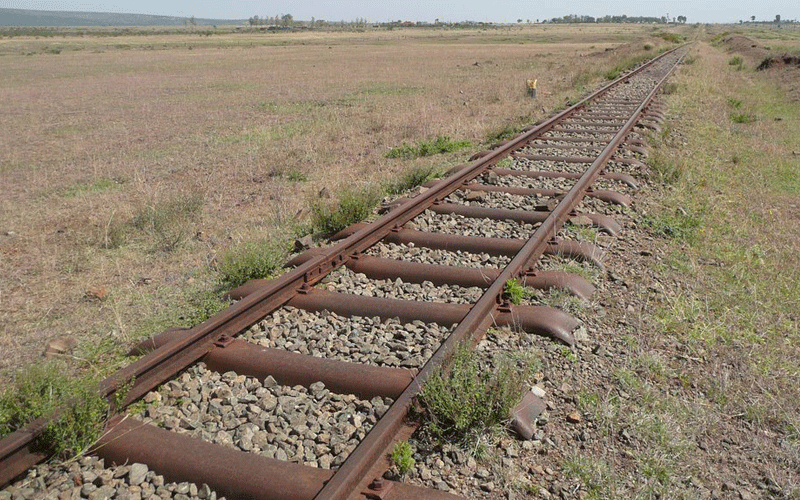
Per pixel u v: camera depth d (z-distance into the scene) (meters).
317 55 63.88
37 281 6.75
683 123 15.00
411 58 53.59
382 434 3.38
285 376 4.29
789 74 28.03
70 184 11.34
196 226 8.45
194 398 4.10
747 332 5.05
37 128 18.89
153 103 25.11
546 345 4.69
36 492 3.29
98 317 5.81
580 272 5.96
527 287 5.52
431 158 12.14
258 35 172.75
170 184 10.90
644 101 16.89
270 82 33.44
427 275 5.88
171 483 3.37
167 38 148.25
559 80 28.14
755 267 6.45
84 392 3.68
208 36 163.62
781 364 4.57
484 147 12.98
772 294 5.78
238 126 17.86
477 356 4.41
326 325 5.05
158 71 45.31
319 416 3.89
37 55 73.31
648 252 6.61
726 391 4.21
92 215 9.16
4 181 11.73
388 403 3.96
